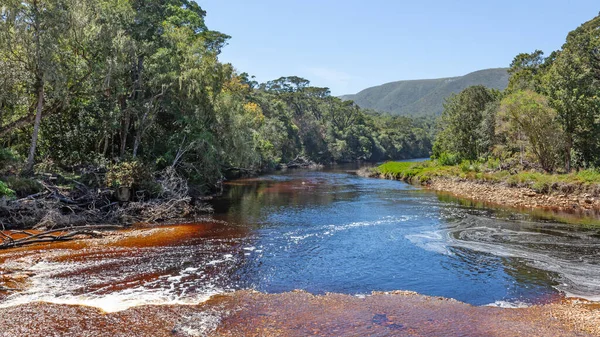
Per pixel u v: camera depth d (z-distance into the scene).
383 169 58.09
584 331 9.07
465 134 60.34
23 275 11.82
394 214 24.66
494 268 13.85
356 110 125.19
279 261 14.43
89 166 24.14
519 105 38.72
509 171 40.78
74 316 9.30
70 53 23.56
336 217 23.55
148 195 24.05
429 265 14.20
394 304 10.55
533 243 17.31
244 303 10.40
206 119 33.09
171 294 10.91
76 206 19.44
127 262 13.55
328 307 10.27
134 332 8.62
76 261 13.42
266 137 70.06
